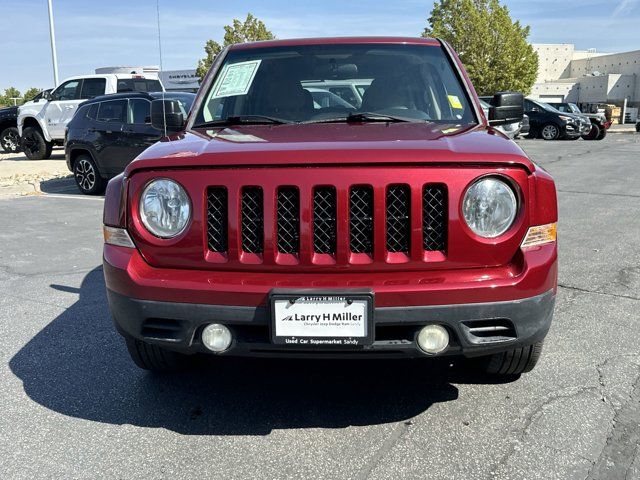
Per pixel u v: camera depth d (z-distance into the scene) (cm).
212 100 366
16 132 1909
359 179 233
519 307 236
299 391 310
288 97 354
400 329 239
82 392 313
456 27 4278
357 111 341
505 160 237
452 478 235
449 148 243
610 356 342
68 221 823
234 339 241
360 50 377
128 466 247
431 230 239
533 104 2358
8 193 1112
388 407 291
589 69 8338
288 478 237
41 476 241
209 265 245
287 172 236
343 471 241
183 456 254
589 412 281
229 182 240
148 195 250
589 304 432
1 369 343
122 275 250
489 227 239
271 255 239
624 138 2520
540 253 242
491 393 302
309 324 231
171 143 285
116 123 1011
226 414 288
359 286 231
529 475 235
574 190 1000
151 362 311
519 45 4400
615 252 582
